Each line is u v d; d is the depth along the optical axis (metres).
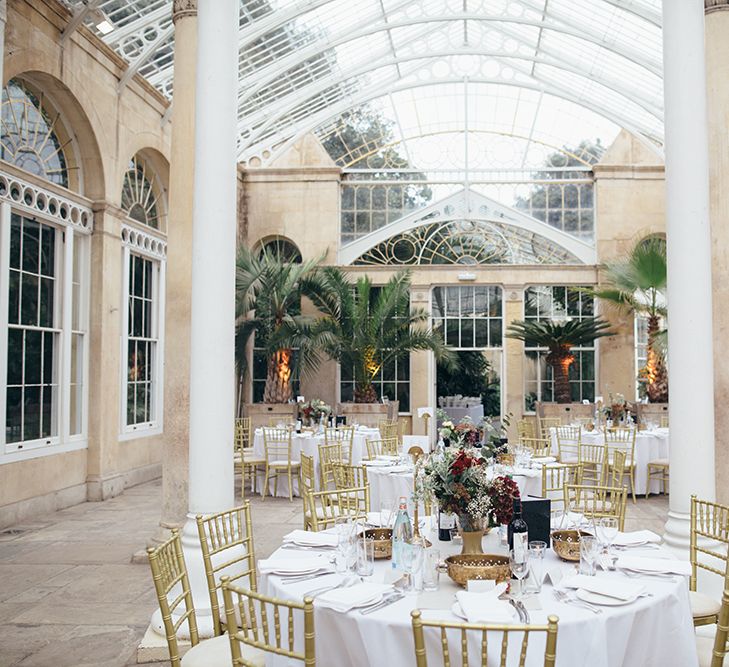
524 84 17.23
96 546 8.00
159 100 13.15
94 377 11.24
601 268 17.53
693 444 5.77
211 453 5.62
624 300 16.44
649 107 15.70
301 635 3.36
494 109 18.14
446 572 3.80
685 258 5.85
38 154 10.34
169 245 7.00
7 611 5.86
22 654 5.00
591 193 18.03
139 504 10.64
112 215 11.63
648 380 15.97
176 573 3.99
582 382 17.72
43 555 7.61
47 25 9.84
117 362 11.75
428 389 17.81
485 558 3.69
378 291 18.09
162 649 4.91
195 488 5.63
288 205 17.92
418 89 18.08
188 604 4.06
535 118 18.05
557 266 17.78
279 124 17.48
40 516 9.73
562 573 3.71
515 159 18.27
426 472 4.09
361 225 18.28
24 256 9.88
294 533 4.49
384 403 16.31
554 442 12.05
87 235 11.33
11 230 9.59
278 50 14.15
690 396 5.79
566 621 3.01
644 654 3.26
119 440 12.12
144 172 13.54
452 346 18.11
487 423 5.51
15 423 9.61
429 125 18.31
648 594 3.36
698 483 5.75
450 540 4.49
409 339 16.14
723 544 5.62
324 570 3.76
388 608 3.23
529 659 2.93
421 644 2.61
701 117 5.91
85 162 11.24
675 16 6.00
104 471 11.22
